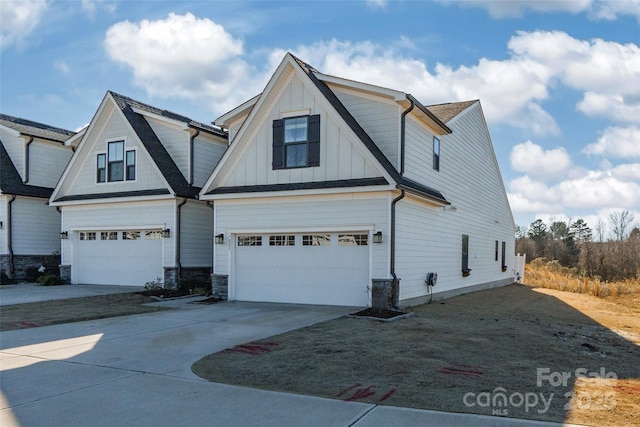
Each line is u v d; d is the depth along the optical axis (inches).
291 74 564.1
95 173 780.6
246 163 588.4
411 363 289.0
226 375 266.8
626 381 262.2
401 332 388.2
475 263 837.2
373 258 510.3
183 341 358.6
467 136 801.6
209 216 758.5
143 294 641.6
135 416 202.4
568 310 597.6
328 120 542.6
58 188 797.2
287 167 562.6
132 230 746.8
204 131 752.3
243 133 578.6
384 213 507.5
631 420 198.7
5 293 668.7
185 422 195.5
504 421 195.2
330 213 536.1
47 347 340.8
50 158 920.9
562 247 1993.1
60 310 517.7
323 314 482.6
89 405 216.7
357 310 505.0
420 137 598.9
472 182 826.2
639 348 363.3
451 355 311.7
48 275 802.2
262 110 574.9
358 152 524.7
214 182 600.4
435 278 607.8
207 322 441.7
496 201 993.5
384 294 500.1
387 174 491.8
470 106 807.7
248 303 571.2
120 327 419.2
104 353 321.7
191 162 739.4
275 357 306.7
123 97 789.2
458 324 436.5
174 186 694.5
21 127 912.9
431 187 629.9
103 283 770.2
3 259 831.1
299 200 553.9
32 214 875.4
